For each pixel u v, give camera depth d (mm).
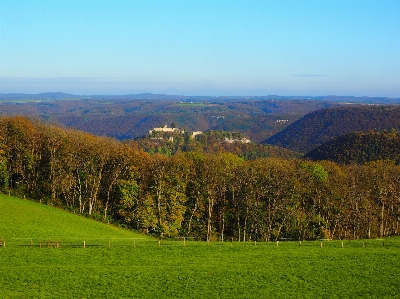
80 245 73312
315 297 52219
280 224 101375
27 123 118375
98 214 104938
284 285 56156
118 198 106938
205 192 104375
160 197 100688
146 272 59875
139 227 99750
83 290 52594
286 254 71312
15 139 110062
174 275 59000
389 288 55281
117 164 110062
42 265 61031
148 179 106438
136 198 103625
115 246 73938
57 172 110188
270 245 78562
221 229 105375
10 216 86750
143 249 72688
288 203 103875
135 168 106000
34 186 111625
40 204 101938
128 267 61938
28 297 49312
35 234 78250
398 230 110188
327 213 105938
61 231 83062
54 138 112875
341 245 79562
